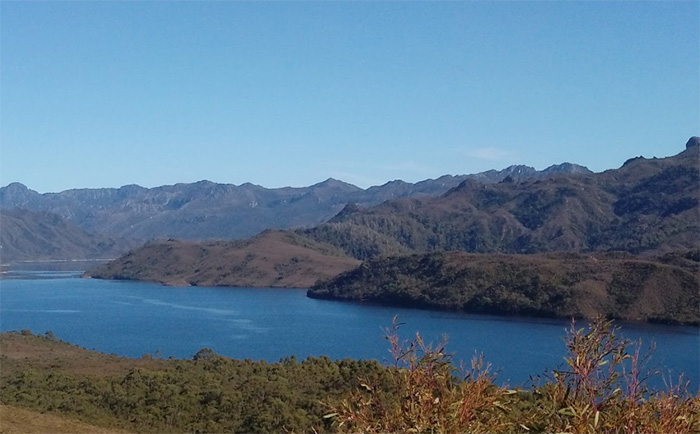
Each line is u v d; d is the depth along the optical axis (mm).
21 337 87438
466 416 6715
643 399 6742
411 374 7109
